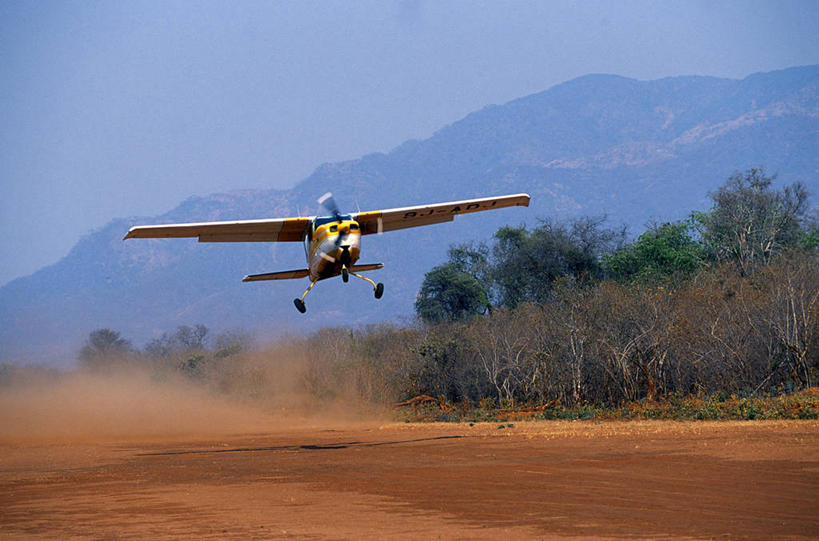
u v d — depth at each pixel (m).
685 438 58.97
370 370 144.62
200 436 88.06
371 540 26.78
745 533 26.45
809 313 104.44
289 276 74.94
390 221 76.50
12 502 37.12
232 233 73.38
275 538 27.47
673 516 29.48
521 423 91.81
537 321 130.38
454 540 26.50
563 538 26.36
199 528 29.44
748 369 105.44
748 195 194.50
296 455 58.88
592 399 115.19
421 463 49.62
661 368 112.62
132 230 69.50
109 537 28.23
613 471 42.00
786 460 43.81
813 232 194.25
